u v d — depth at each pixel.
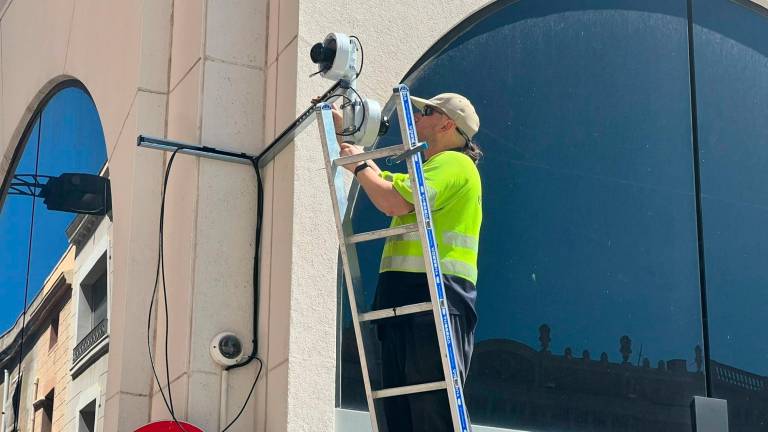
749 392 7.71
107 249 7.68
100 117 8.21
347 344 6.81
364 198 7.11
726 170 8.12
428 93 7.42
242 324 6.73
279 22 7.14
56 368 8.21
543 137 7.68
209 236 6.79
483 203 7.42
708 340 7.71
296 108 6.72
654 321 7.62
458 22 7.54
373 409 5.31
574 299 7.47
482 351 7.17
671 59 8.20
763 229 8.11
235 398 6.57
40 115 9.69
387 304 5.49
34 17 10.02
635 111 7.98
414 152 5.25
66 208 8.55
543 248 7.49
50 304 8.55
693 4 8.37
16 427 8.70
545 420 7.19
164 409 6.67
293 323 6.45
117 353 7.07
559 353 7.34
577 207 7.64
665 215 7.86
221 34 7.16
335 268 6.66
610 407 7.35
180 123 7.21
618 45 8.07
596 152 7.80
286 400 6.34
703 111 8.16
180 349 6.66
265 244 6.84
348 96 5.84
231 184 6.92
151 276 7.17
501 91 7.65
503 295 7.32
